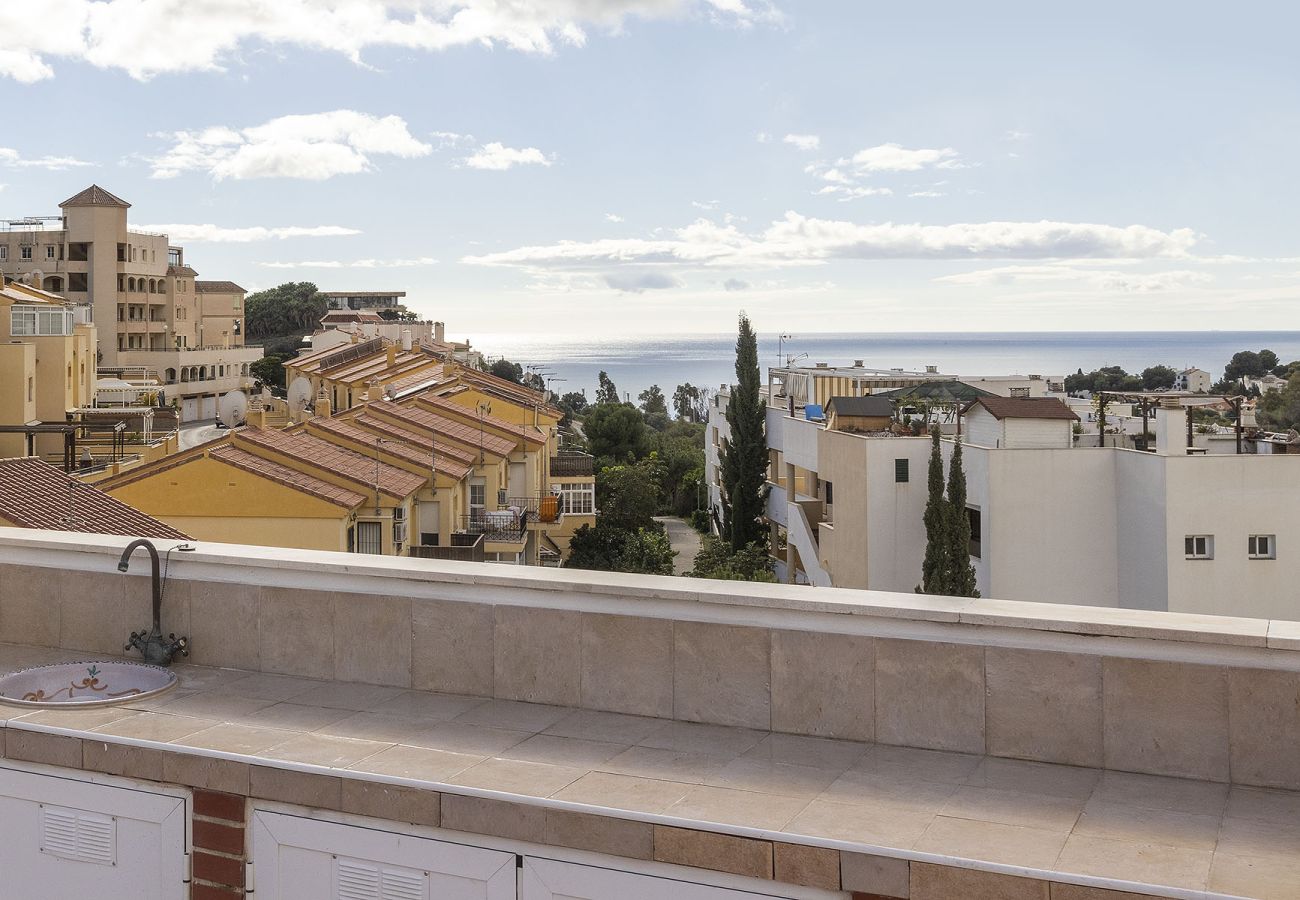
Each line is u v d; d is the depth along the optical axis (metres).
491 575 6.05
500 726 5.65
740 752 5.29
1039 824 4.45
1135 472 36.28
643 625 5.78
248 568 6.62
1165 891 3.81
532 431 55.22
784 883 4.29
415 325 130.12
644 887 4.48
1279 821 4.46
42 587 7.18
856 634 5.40
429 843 4.80
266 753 5.20
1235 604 34.91
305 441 37.94
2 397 62.53
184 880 5.25
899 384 67.25
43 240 114.19
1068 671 5.07
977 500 38.00
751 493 59.72
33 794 5.57
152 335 121.38
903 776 4.97
